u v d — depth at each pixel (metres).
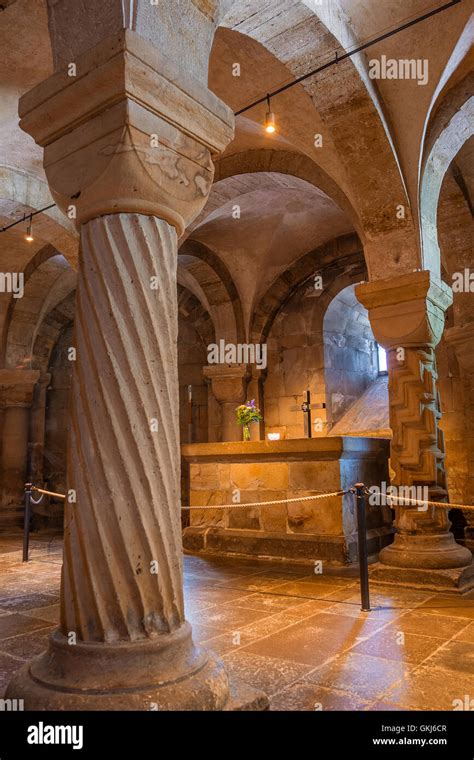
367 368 12.58
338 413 11.55
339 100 5.64
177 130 2.85
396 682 3.13
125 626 2.46
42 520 12.32
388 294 5.92
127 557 2.48
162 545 2.58
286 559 6.81
